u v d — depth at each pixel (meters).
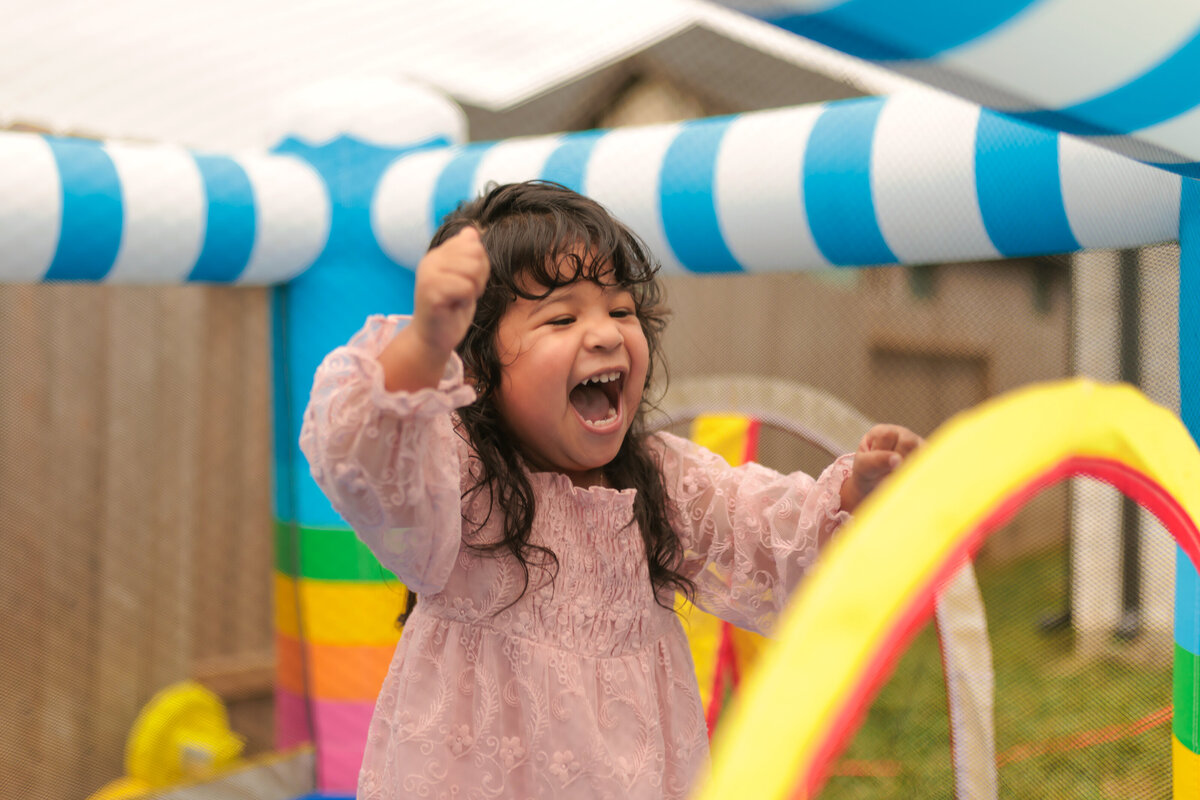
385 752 0.95
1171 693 1.13
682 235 1.41
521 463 0.96
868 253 1.28
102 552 2.03
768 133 1.34
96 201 1.46
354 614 1.76
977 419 0.50
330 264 1.75
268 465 2.28
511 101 2.29
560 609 0.93
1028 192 1.11
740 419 1.75
